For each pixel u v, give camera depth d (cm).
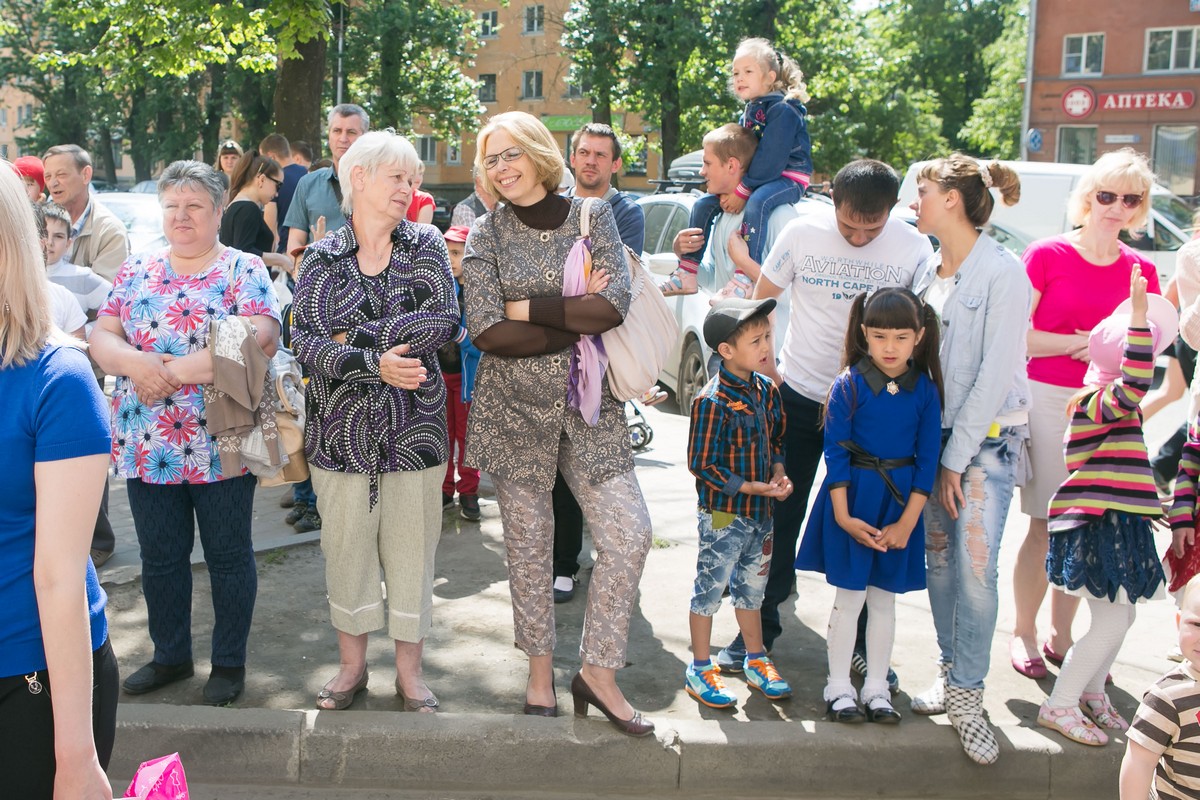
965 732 366
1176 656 449
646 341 365
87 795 209
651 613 483
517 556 375
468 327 359
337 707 381
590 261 355
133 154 4850
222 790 358
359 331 367
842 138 3516
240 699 390
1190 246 425
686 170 1614
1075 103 2916
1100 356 374
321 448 374
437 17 3794
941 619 400
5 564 209
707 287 905
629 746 362
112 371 374
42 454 207
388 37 3650
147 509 387
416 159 373
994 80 4478
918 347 377
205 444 379
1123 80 2922
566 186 452
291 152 874
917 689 415
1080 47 2964
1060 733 379
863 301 383
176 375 372
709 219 544
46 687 214
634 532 360
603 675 366
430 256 379
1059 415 421
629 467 367
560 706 392
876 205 396
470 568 530
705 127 3284
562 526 489
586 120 4931
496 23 5128
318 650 433
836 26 3453
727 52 3091
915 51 5116
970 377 376
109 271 539
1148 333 355
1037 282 424
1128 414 371
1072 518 374
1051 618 444
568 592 493
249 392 373
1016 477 414
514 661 430
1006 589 525
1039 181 1327
